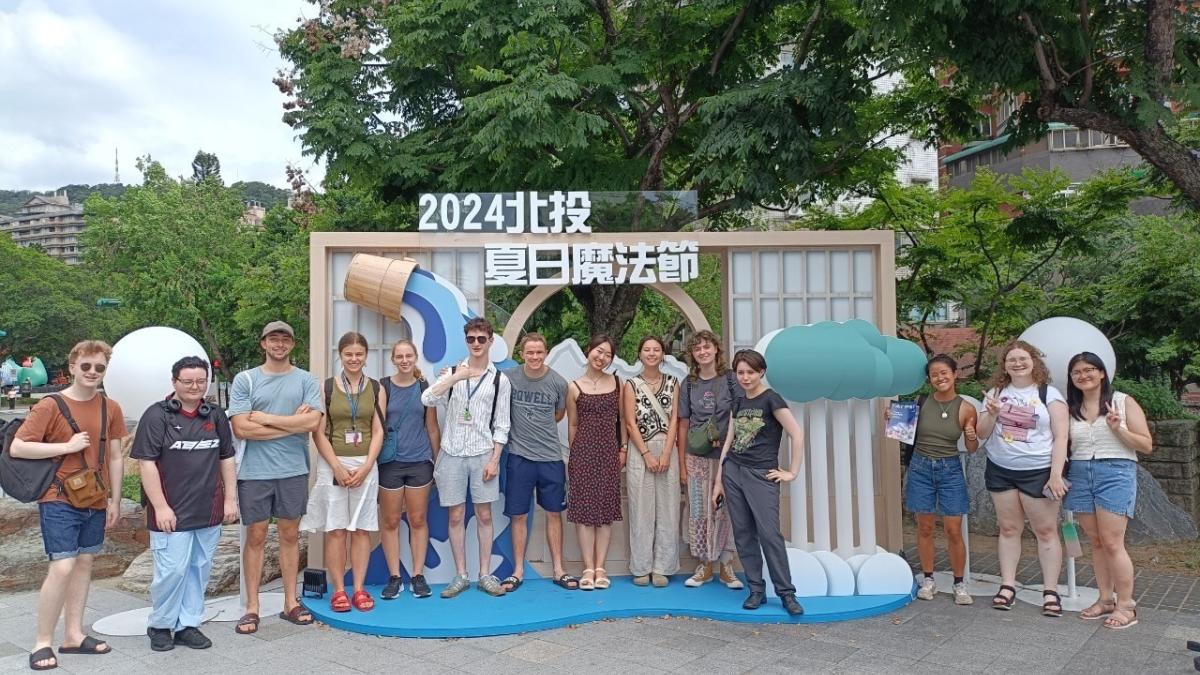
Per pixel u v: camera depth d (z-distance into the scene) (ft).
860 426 18.39
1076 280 38.65
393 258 19.53
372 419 17.06
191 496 14.93
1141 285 30.68
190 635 15.20
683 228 20.42
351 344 16.63
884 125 30.58
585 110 28.22
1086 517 16.65
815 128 26.32
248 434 15.57
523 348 17.92
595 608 16.75
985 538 25.66
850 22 27.07
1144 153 21.40
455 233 19.48
